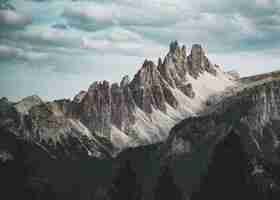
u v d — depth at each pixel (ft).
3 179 377.91
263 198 305.12
